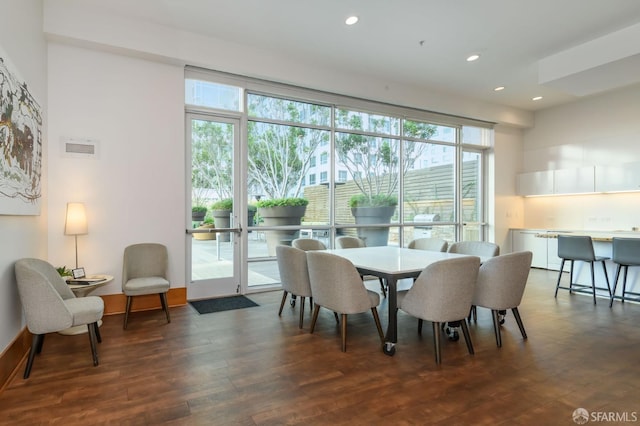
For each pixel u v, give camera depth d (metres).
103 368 2.57
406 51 4.66
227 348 2.96
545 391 2.25
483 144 7.41
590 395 2.21
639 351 2.90
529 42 4.41
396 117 6.27
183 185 4.30
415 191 6.56
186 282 4.49
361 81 5.47
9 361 2.41
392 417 1.96
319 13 3.75
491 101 6.88
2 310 2.33
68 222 3.53
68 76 3.69
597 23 3.96
